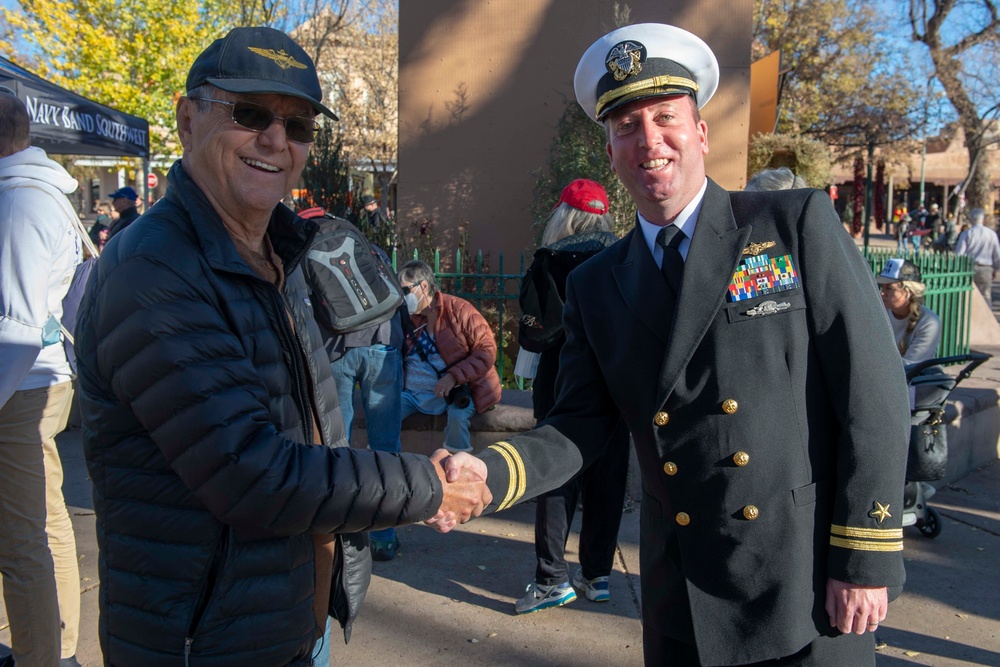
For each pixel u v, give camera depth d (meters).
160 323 1.45
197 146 1.66
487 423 4.80
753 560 1.74
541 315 3.37
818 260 1.74
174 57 16.39
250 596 1.57
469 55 7.98
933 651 3.27
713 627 1.78
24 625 2.66
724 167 7.96
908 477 4.05
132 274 1.47
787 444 1.73
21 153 2.58
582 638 3.36
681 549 1.81
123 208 8.20
